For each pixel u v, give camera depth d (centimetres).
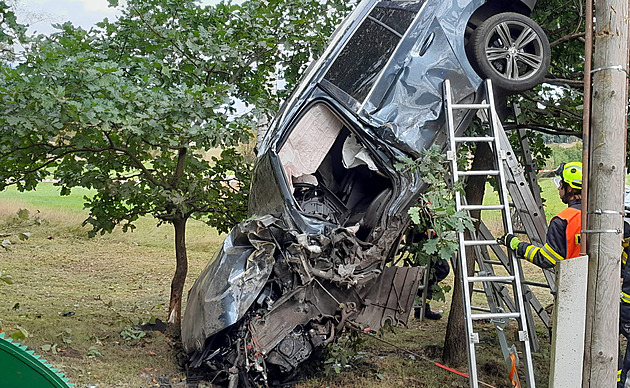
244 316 526
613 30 404
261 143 561
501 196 490
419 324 830
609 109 405
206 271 577
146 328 727
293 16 696
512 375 485
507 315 459
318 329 527
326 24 714
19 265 1152
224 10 677
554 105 658
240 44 675
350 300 530
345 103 523
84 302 873
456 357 633
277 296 534
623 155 408
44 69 528
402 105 517
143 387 527
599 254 407
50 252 1322
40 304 834
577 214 449
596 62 411
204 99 565
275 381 556
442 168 492
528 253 457
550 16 653
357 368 616
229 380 514
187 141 595
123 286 1025
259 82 712
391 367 623
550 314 748
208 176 734
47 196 1917
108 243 1488
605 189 406
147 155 674
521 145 668
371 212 532
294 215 516
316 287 521
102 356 606
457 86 524
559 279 403
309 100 531
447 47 527
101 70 536
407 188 506
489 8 571
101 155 669
